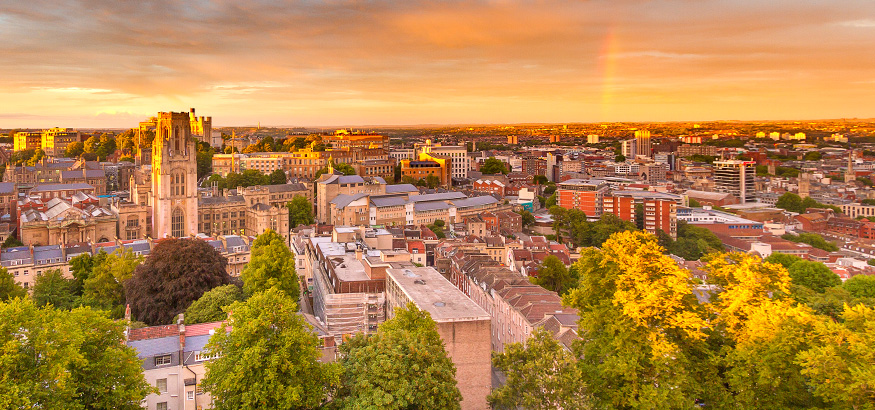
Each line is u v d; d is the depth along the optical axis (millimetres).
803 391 73438
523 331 146125
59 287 163250
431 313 119938
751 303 81562
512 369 88375
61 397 69125
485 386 118625
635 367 76000
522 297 157500
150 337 103438
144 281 149875
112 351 77125
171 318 144625
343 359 93938
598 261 92812
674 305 77188
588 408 77938
